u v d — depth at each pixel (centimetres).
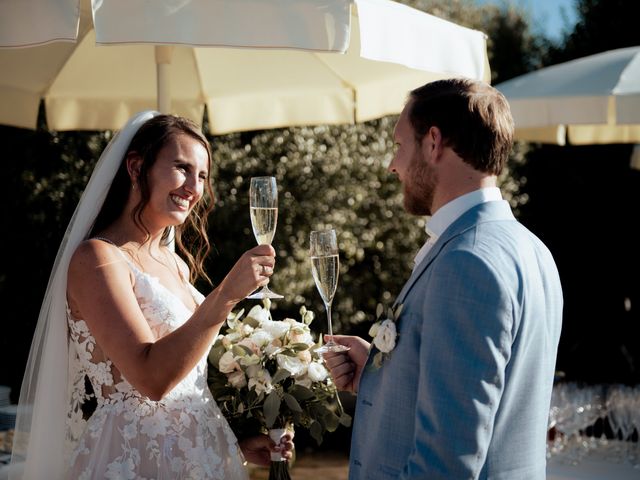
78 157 575
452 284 159
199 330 203
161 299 223
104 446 214
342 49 218
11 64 361
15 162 561
